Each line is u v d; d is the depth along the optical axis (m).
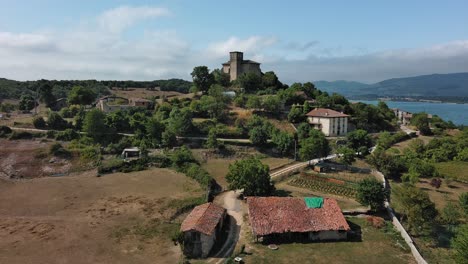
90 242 52.81
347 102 161.62
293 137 113.75
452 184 82.44
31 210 65.81
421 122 154.88
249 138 114.81
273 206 56.91
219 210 57.53
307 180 81.69
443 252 47.84
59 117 119.31
